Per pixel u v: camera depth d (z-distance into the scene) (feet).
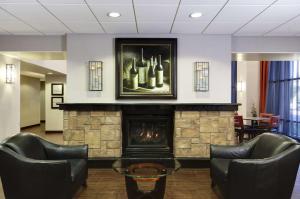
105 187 11.93
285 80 27.04
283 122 27.22
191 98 15.56
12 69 18.39
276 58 18.99
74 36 15.38
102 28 14.28
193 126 15.02
